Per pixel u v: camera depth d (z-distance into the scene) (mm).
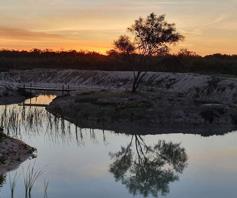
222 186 21406
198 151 31125
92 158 27516
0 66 151750
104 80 107312
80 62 149875
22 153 26781
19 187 20125
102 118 46625
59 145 31359
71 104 54062
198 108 47250
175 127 43469
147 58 66500
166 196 19734
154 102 50062
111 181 22156
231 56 119688
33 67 152375
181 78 80875
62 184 21109
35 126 38781
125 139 36250
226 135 39281
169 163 27266
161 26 61500
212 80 71000
